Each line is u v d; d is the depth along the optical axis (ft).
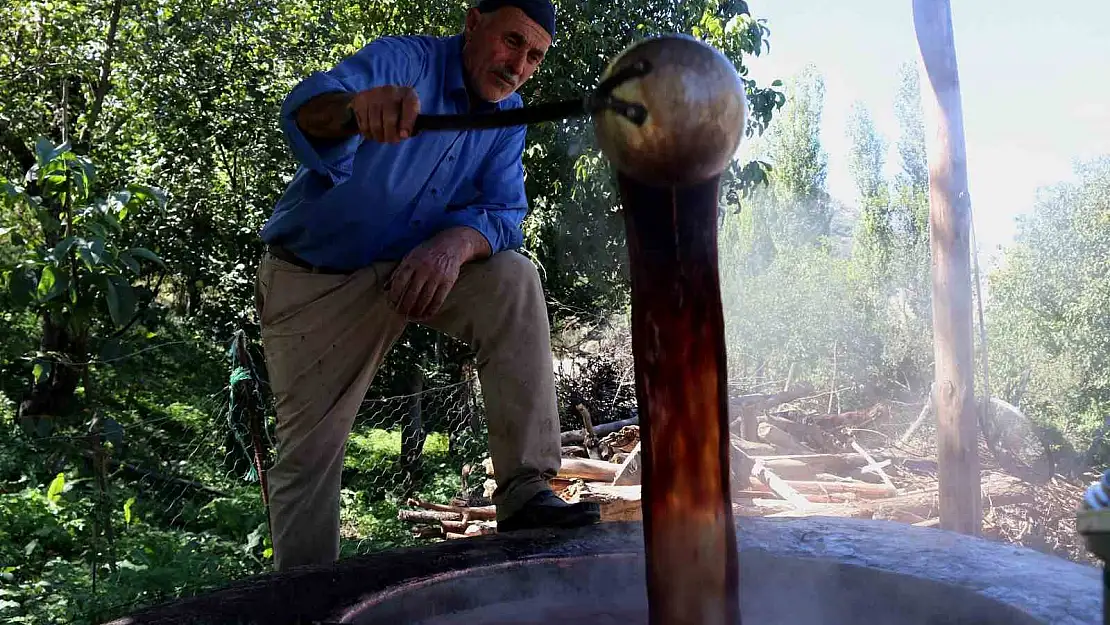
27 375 28.07
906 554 5.18
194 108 35.63
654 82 3.19
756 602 5.15
